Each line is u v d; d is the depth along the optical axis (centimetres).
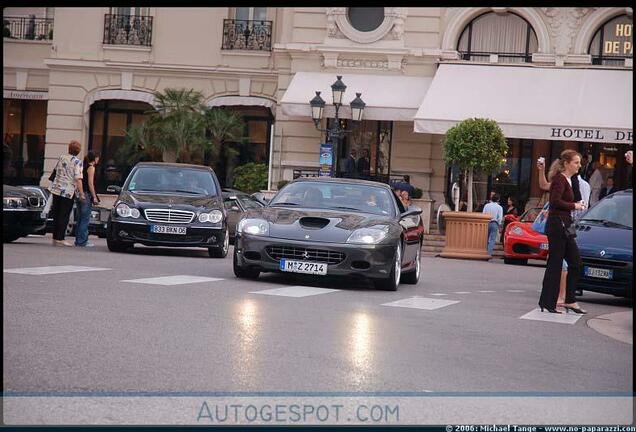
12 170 5931
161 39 5522
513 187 5031
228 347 1193
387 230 2050
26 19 5859
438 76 4819
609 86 4669
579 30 4941
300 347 1226
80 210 2967
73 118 5569
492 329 1548
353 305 1722
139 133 5203
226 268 2381
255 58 5453
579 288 2214
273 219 2061
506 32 5059
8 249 2534
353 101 4553
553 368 1229
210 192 2956
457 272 2998
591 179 4834
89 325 1289
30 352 1085
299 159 5178
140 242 2747
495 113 4550
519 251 3666
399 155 5103
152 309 1480
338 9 5088
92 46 5559
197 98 5288
